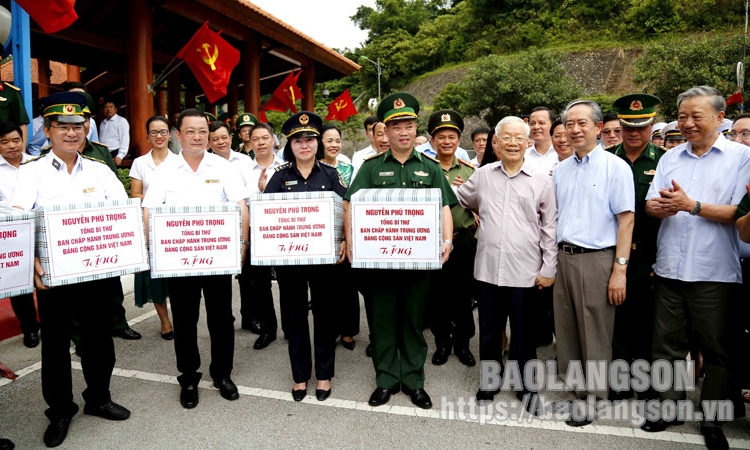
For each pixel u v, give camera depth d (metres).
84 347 2.96
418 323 3.22
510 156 3.13
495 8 37.72
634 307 3.23
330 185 3.35
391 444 2.74
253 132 4.51
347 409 3.14
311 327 4.93
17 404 3.25
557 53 25.44
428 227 2.90
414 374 3.24
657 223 3.14
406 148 3.21
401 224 2.92
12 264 2.47
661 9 29.62
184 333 3.14
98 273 2.73
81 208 2.67
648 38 29.48
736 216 2.59
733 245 2.74
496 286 3.24
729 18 27.58
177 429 2.91
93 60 12.20
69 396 2.87
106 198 3.06
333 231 3.00
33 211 2.59
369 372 3.74
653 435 2.83
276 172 3.40
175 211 2.91
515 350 3.22
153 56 12.20
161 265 2.91
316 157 3.42
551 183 3.14
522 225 3.14
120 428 2.92
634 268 3.18
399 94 3.16
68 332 2.84
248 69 11.19
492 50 35.00
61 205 2.61
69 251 2.63
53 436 2.76
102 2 9.05
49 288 2.66
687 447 2.71
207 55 7.33
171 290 3.15
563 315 3.15
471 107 23.08
